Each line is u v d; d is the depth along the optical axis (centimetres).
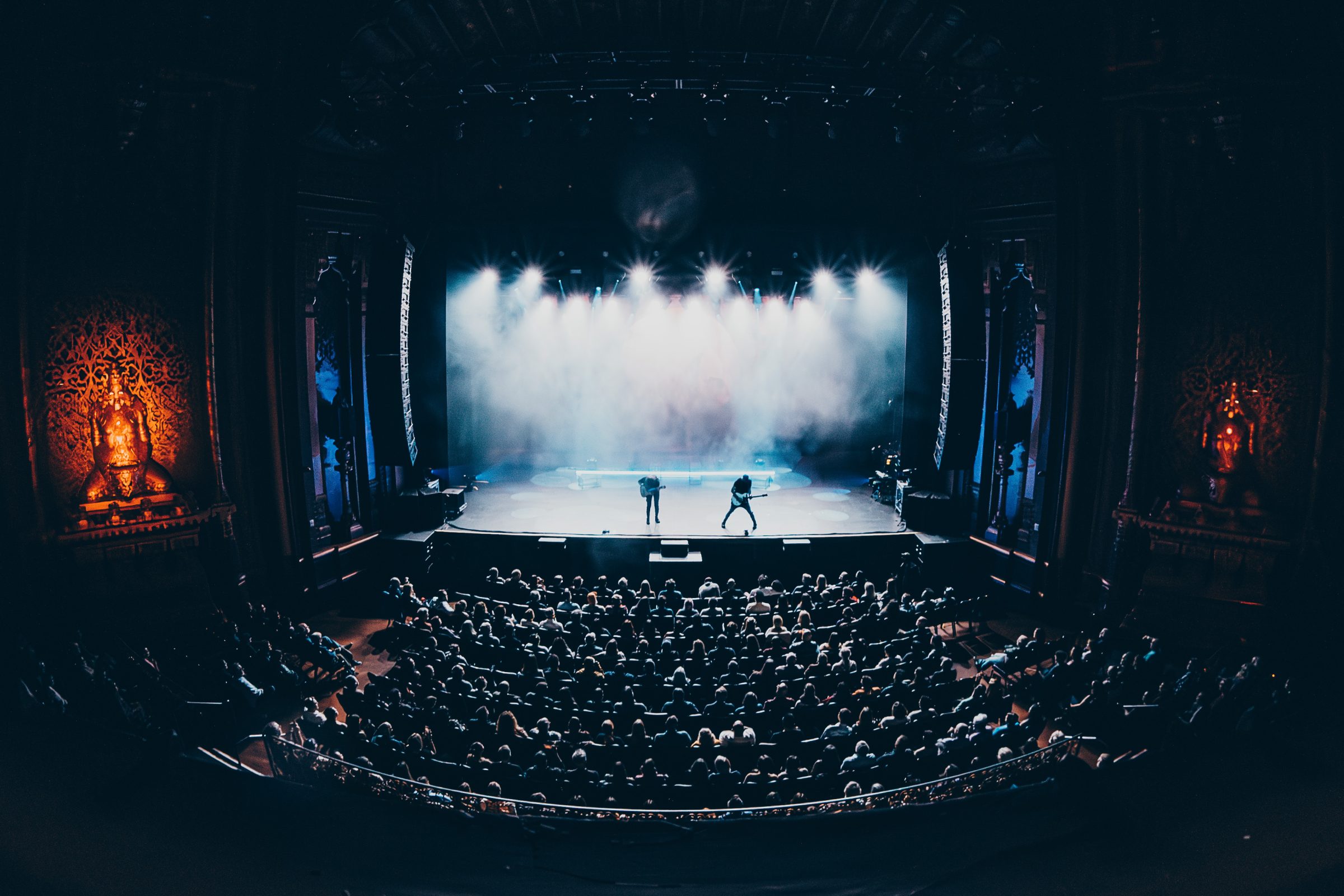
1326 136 1614
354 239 2297
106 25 1605
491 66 2283
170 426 1859
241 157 1902
